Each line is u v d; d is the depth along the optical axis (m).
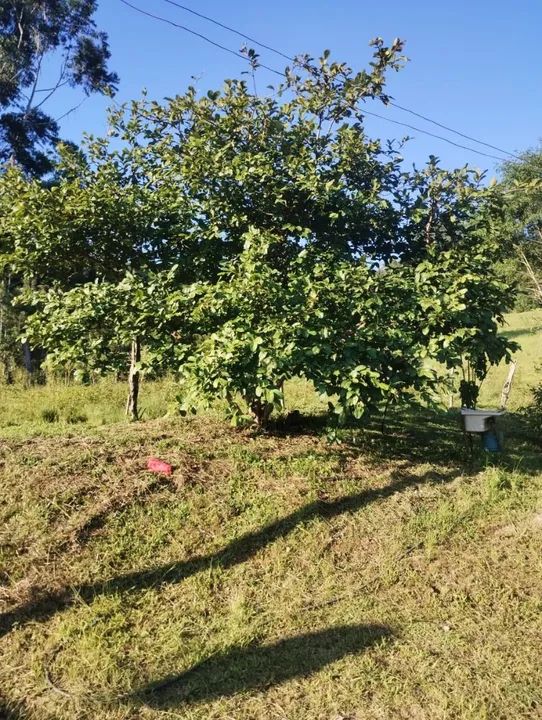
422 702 2.87
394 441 6.42
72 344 5.95
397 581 3.90
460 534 4.43
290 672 3.11
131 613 3.60
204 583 3.87
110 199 5.82
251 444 5.84
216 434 6.15
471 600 3.69
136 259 6.47
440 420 7.69
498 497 4.99
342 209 5.57
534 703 2.84
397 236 6.24
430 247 5.77
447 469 5.63
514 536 4.39
